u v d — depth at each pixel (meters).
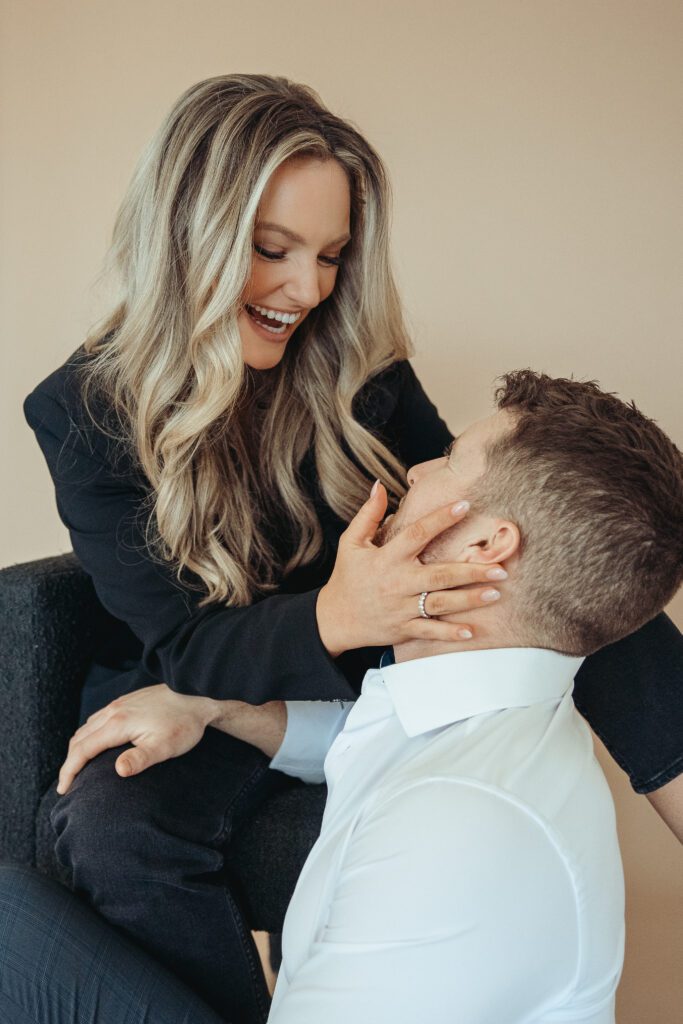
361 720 0.94
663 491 0.83
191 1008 0.99
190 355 1.26
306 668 1.09
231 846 1.27
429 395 1.99
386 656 1.04
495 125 1.89
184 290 1.26
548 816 0.75
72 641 1.46
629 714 1.21
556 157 1.89
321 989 0.72
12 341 2.09
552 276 1.92
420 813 0.75
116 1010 0.99
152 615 1.25
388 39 1.89
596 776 0.82
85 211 2.03
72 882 1.25
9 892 1.04
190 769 1.25
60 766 1.45
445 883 0.71
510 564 0.85
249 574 1.32
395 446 1.54
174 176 1.23
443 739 0.84
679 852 1.93
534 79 1.87
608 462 0.82
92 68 1.98
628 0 1.83
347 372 1.45
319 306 1.44
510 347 1.95
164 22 1.94
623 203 1.89
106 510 1.29
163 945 1.14
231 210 1.20
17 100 2.01
